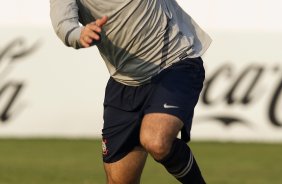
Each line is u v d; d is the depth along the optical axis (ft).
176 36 61.00
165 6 61.26
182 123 58.70
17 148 125.80
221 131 134.21
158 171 104.42
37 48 134.82
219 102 133.39
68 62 134.92
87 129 136.36
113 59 61.41
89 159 114.83
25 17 138.62
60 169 105.40
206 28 136.98
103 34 60.08
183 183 61.31
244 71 132.98
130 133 62.28
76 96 135.44
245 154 121.39
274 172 104.63
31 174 100.89
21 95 135.23
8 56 134.62
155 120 58.29
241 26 137.28
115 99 62.39
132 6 59.11
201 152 123.24
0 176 99.19
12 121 135.74
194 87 60.64
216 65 132.98
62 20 56.59
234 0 137.39
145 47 60.23
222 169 106.93
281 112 133.08
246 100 133.18
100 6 59.11
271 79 132.87
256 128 133.59
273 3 137.18
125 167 63.41
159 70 60.59
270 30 132.87
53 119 135.95
